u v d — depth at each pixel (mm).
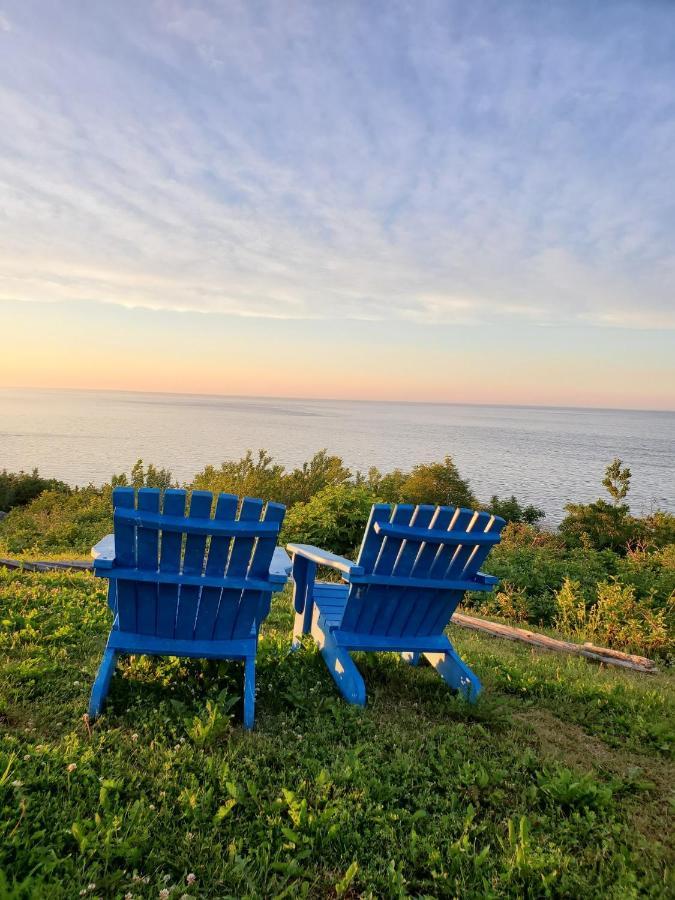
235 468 15953
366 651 3736
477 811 2402
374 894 1900
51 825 1968
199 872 1878
